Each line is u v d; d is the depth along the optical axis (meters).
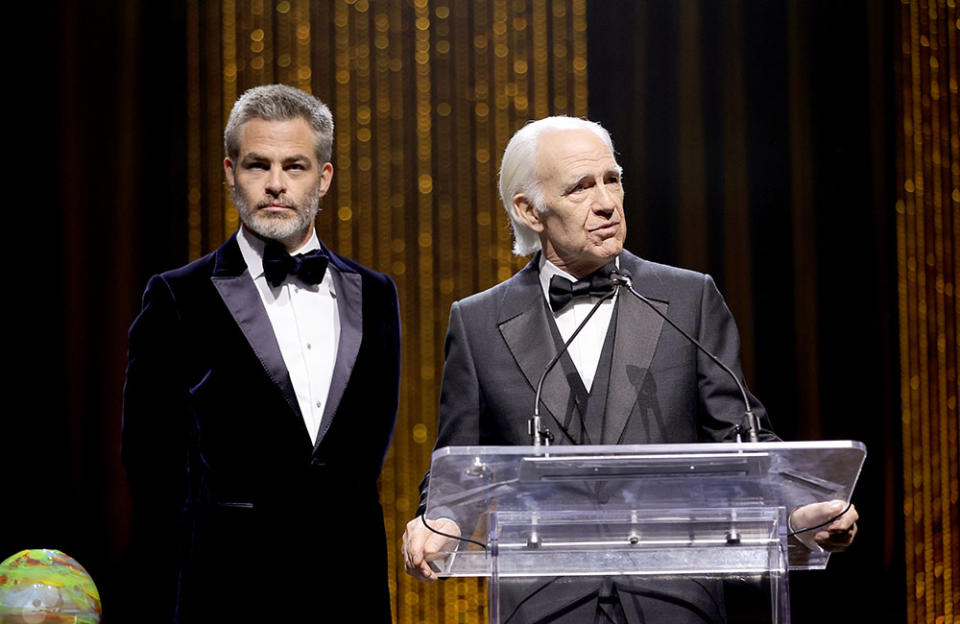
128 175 11.91
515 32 12.24
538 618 5.38
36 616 7.03
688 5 12.18
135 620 11.15
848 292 12.01
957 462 11.91
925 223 12.10
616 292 6.12
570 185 6.12
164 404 6.73
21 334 11.66
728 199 12.05
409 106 12.27
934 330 12.05
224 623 6.28
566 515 4.96
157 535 6.89
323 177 7.15
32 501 11.55
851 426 11.91
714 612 5.41
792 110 12.10
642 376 5.87
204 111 12.09
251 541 6.38
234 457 6.50
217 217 12.01
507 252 12.18
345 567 6.47
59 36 11.90
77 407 11.70
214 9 12.12
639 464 4.58
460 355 6.24
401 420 12.08
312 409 6.71
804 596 11.56
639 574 5.02
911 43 12.17
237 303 6.77
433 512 5.07
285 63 12.14
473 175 12.25
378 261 12.17
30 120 11.82
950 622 11.70
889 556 11.66
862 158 12.06
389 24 12.28
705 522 4.94
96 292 11.84
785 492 4.84
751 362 11.98
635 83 12.12
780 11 12.18
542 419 5.91
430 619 11.84
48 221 11.80
